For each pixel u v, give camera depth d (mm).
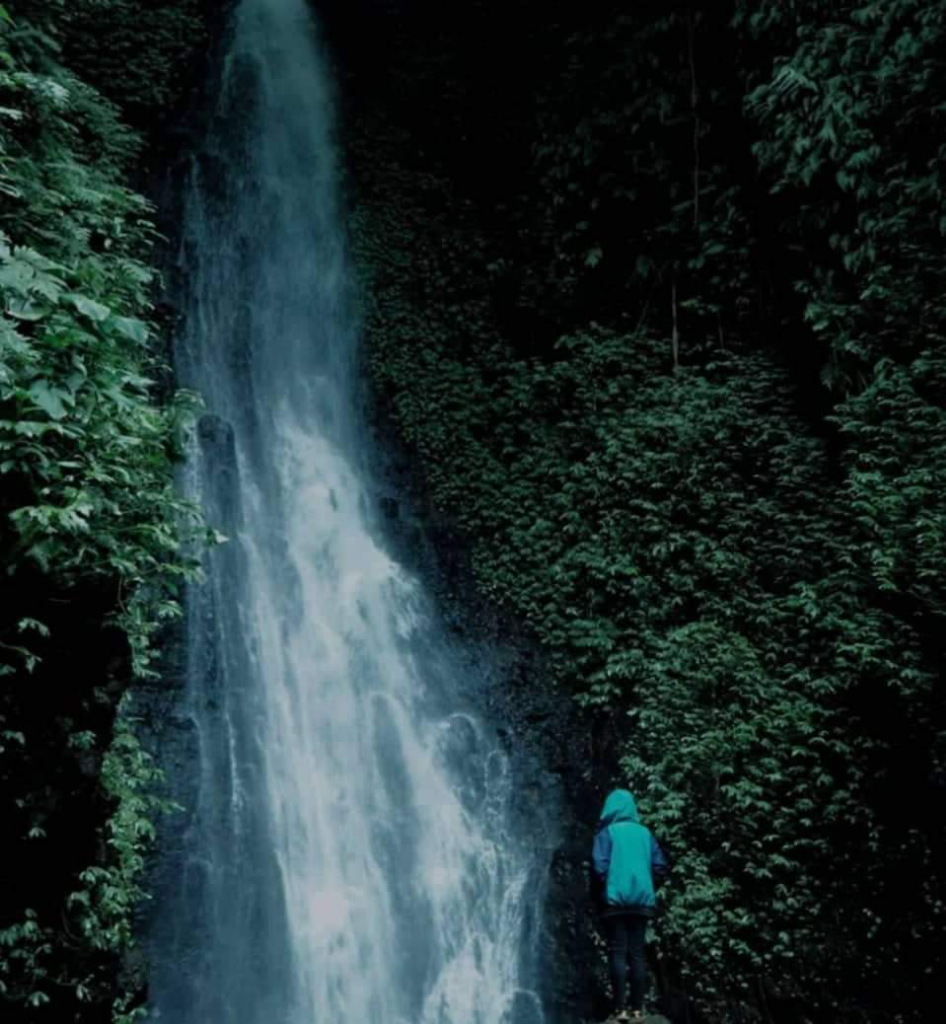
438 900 11391
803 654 11109
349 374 15602
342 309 16062
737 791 10609
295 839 10922
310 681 12164
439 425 14719
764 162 12094
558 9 15484
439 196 16438
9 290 5926
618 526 12609
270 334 15641
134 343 7918
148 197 15078
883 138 11031
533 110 15617
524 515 13641
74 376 5930
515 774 12141
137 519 6734
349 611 13055
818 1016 9766
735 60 12930
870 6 11023
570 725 12180
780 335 12773
